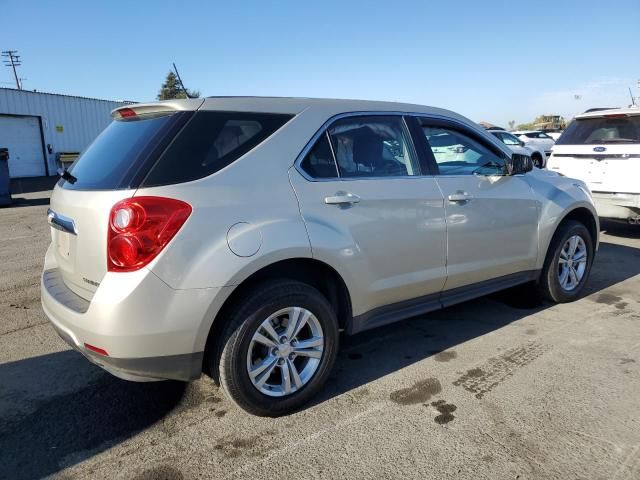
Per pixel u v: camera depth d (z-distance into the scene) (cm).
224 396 329
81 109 2794
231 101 300
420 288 363
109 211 256
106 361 259
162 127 281
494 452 265
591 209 496
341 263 312
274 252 280
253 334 282
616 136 743
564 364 361
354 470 254
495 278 420
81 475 254
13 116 2512
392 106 369
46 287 309
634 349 385
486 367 360
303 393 306
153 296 252
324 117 328
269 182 292
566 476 246
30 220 1077
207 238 263
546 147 2266
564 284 483
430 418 298
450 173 386
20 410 314
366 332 430
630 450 265
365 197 326
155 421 301
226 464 261
